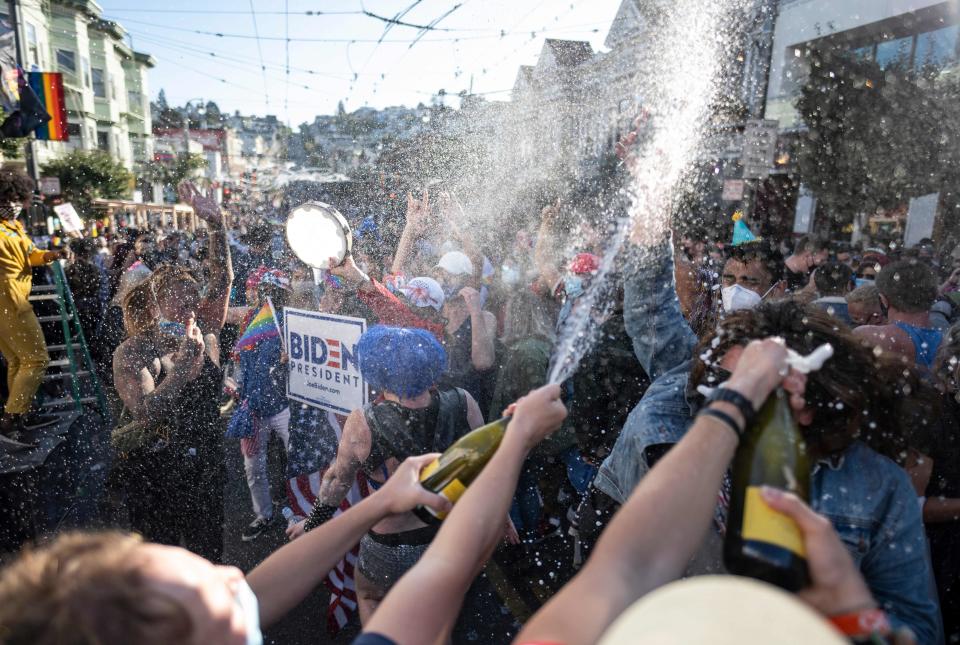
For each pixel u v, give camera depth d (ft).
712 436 2.35
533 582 8.94
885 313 8.34
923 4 24.11
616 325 7.96
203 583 2.28
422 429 6.26
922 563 3.39
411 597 2.61
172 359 7.98
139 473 7.82
